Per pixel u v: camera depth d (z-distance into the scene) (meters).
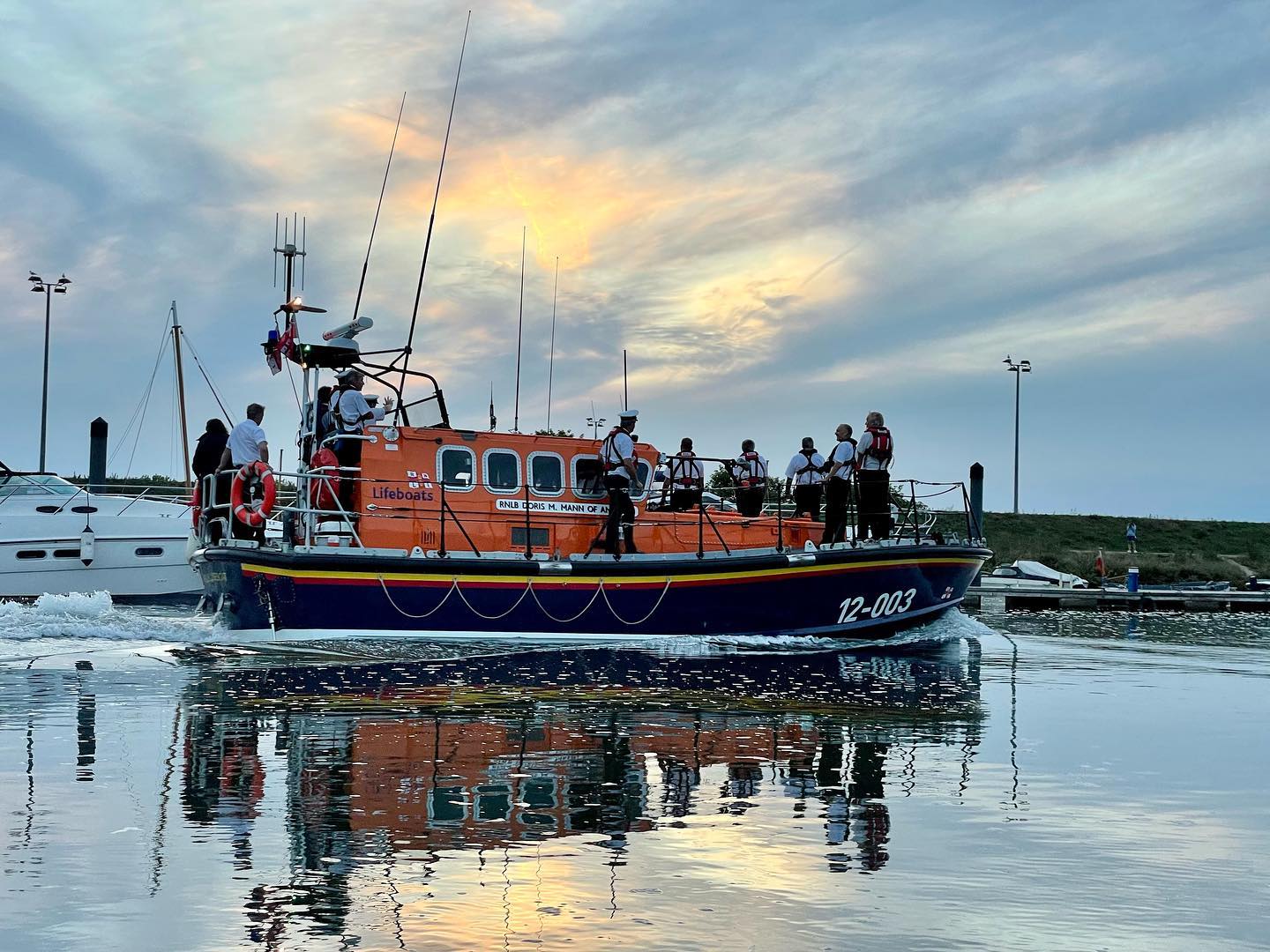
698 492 14.59
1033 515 51.41
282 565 11.73
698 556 13.19
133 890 3.97
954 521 32.28
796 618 13.77
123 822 4.85
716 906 3.93
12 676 9.47
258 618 12.02
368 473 12.73
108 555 19.80
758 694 9.40
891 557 14.00
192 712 7.74
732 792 5.66
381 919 3.75
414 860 4.39
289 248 13.48
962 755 6.78
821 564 13.70
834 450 14.09
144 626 12.44
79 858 4.33
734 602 13.45
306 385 13.46
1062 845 4.79
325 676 9.86
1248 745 7.32
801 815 5.22
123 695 8.52
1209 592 27.03
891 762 6.54
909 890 4.15
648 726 7.61
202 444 13.94
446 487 12.99
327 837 4.68
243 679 9.55
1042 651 14.08
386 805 5.24
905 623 14.45
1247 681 11.11
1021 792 5.78
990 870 4.42
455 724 7.53
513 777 5.89
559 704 8.55
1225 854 4.70
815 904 3.98
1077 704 9.18
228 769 5.95
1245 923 3.87
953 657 13.13
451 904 3.90
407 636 12.17
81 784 5.54
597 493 13.59
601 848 4.62
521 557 12.55
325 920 3.72
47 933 3.57
